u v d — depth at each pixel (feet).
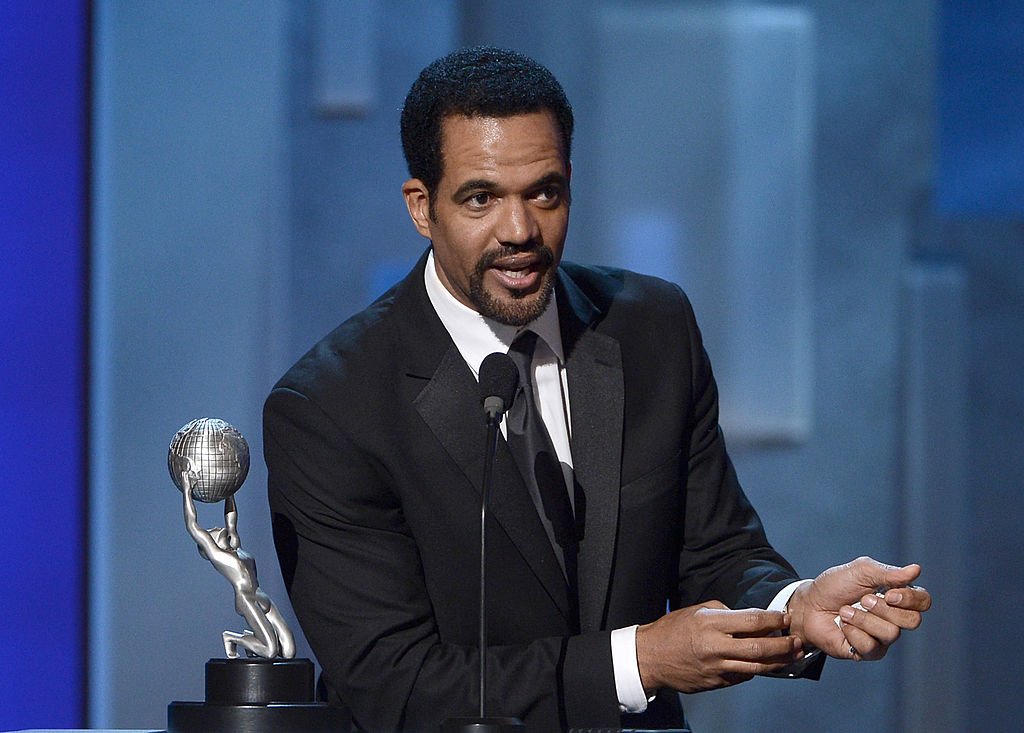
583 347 20.36
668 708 19.94
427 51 47.16
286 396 20.21
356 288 46.91
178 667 39.91
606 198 47.19
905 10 49.60
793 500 49.01
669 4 47.16
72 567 37.06
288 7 46.55
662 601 20.30
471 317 20.01
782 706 49.21
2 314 35.99
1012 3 49.75
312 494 19.85
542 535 19.43
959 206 50.26
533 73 18.54
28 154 36.42
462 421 19.66
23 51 36.37
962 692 49.83
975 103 50.14
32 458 36.35
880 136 49.60
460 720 15.33
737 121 47.55
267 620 17.25
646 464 20.12
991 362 50.57
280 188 44.57
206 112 41.91
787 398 48.08
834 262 49.55
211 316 41.55
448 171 18.39
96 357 39.99
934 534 49.32
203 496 17.44
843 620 17.49
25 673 36.06
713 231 47.47
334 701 19.90
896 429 49.52
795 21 48.06
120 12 41.42
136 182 41.37
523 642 19.52
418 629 19.47
